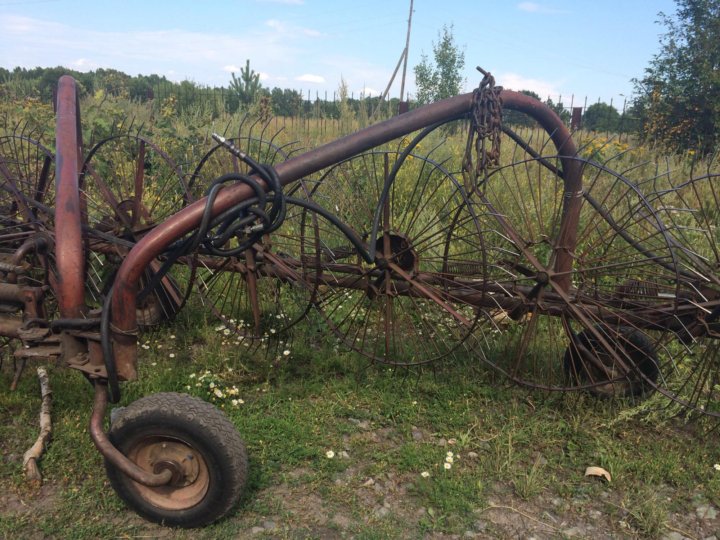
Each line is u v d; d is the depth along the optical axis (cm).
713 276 329
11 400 356
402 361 418
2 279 328
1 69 2130
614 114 1430
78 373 389
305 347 454
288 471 316
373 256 350
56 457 312
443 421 368
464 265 370
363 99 1048
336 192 442
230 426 258
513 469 321
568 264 348
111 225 433
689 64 1195
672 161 910
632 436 356
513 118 1233
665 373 393
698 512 296
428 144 899
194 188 497
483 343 438
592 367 390
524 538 275
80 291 270
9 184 412
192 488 268
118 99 1142
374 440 348
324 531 275
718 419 359
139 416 255
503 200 504
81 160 383
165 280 449
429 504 294
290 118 1211
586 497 304
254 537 269
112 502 284
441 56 1989
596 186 568
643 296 341
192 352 452
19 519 271
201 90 1534
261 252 398
